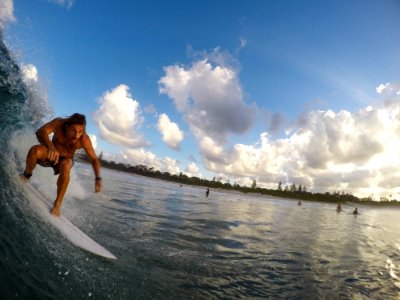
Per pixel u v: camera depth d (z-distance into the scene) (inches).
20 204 82.3
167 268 100.3
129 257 98.5
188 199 445.1
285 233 234.4
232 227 217.2
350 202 2797.7
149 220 174.7
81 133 96.0
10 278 57.0
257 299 94.6
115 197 243.0
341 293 112.7
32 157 92.7
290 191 2834.6
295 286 112.3
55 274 66.1
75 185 222.8
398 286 131.2
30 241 71.1
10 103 144.0
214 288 95.0
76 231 94.6
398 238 319.0
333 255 174.6
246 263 129.0
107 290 71.1
